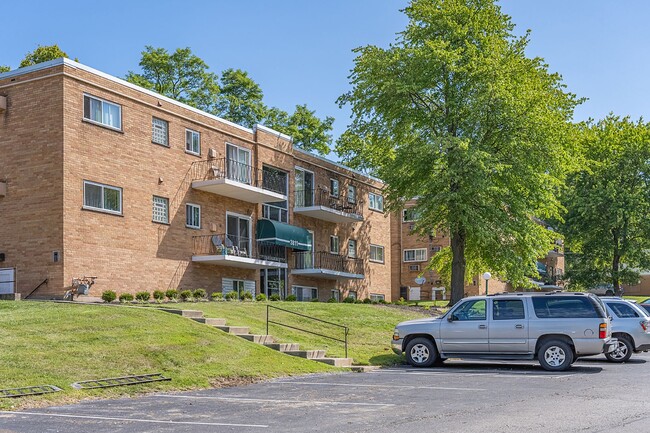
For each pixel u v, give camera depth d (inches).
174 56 2041.1
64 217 998.4
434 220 1366.9
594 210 1980.8
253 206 1392.7
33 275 1012.5
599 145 2015.3
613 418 417.4
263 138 1418.6
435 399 502.6
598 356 902.4
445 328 749.3
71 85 1027.9
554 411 443.5
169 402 504.1
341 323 1010.1
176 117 1214.9
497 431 380.2
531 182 1309.1
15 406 474.9
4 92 1062.4
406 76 1322.6
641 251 2059.5
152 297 1131.9
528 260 1378.0
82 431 394.9
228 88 2148.1
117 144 1095.0
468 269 1581.0
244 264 1291.8
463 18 1347.2
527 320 717.3
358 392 546.9
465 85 1310.3
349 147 1699.1
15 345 615.8
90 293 1026.7
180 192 1210.0
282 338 835.4
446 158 1299.2
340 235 1706.4
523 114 1274.6
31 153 1032.2
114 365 603.8
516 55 1347.2
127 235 1098.7
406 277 2180.1
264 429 398.3
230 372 631.8
